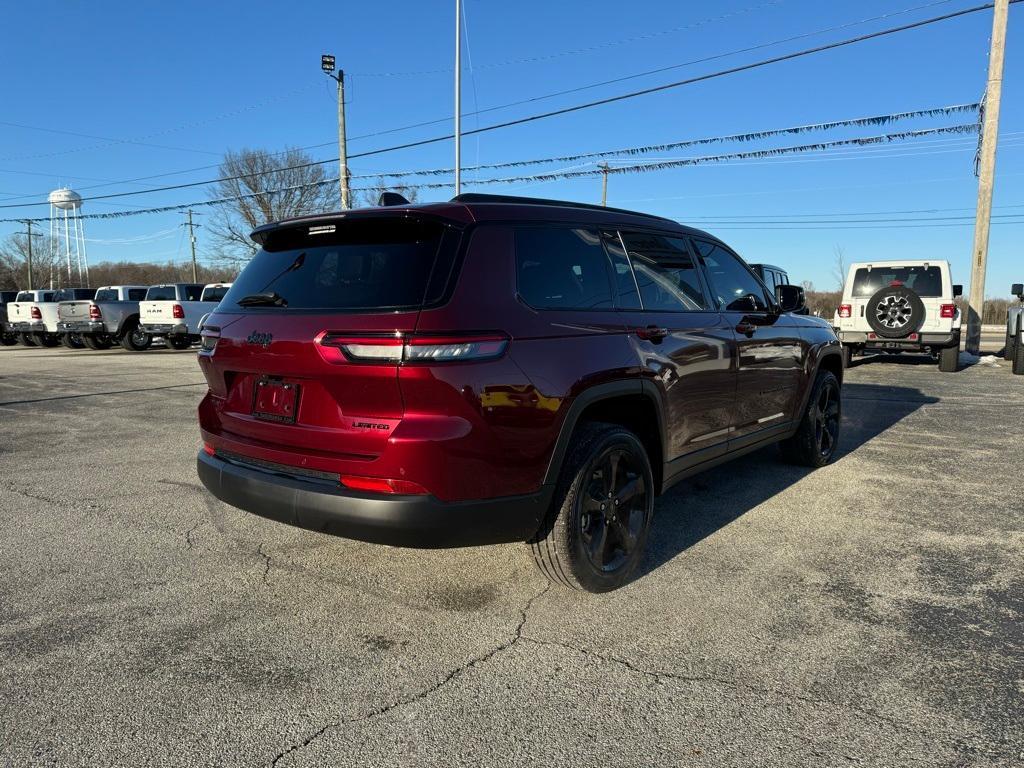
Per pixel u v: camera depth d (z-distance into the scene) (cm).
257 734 229
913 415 824
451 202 307
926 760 216
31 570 363
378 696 251
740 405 440
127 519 445
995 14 1553
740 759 217
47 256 7162
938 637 293
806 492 506
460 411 267
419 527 266
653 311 368
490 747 222
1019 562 375
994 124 1577
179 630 299
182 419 814
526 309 295
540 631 299
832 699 249
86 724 233
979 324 1648
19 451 641
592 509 322
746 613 316
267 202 4175
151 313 2042
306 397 292
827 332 571
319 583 348
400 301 271
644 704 246
